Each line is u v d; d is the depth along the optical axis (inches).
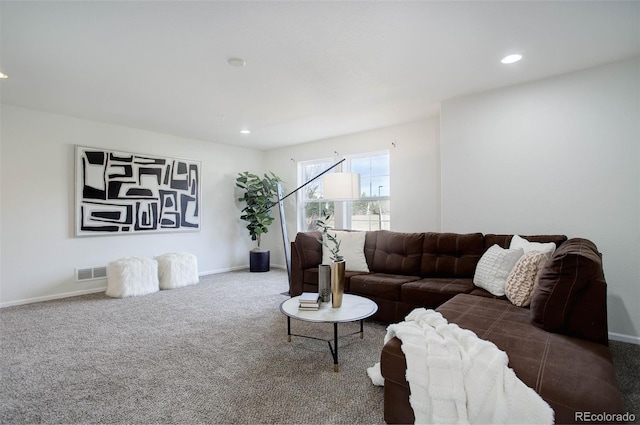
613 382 48.0
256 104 142.1
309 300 89.8
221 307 139.1
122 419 63.4
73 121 160.1
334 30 84.4
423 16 78.4
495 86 122.5
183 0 71.7
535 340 60.4
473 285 108.0
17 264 143.8
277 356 91.0
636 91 99.6
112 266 157.1
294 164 229.5
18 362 87.4
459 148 133.6
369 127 180.9
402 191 173.8
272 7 74.5
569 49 94.7
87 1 71.7
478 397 48.9
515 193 121.1
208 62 102.0
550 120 114.1
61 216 155.9
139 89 124.3
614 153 103.0
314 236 153.0
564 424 44.4
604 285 60.8
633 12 76.7
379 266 138.6
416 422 53.3
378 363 83.0
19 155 144.6
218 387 74.8
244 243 238.2
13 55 96.7
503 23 81.4
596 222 105.9
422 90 126.5
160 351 94.4
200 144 211.9
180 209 199.8
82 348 96.5
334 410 66.0
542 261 82.7
